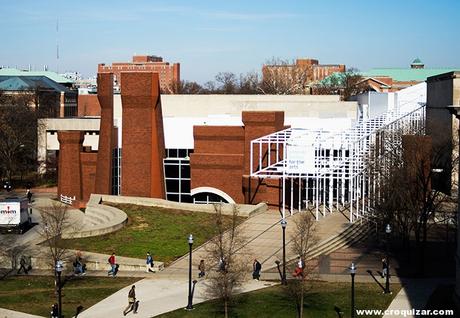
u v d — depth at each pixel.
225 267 39.12
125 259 48.47
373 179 61.41
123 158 73.12
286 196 70.75
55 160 107.25
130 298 38.09
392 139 65.56
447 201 56.03
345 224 59.53
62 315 37.53
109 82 75.50
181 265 48.28
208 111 96.94
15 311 38.31
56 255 43.41
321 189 77.12
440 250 54.47
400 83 178.00
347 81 175.00
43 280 45.25
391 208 54.06
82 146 85.81
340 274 45.94
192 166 76.31
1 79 162.12
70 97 158.25
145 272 46.97
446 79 68.62
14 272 47.50
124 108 72.88
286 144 63.09
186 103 97.06
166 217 63.00
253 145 72.94
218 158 75.56
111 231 56.94
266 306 38.72
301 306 35.78
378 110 91.38
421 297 40.25
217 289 39.91
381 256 51.50
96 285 43.88
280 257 49.22
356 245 55.22
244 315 37.31
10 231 61.41
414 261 49.97
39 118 108.94
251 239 54.53
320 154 71.31
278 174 69.50
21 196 90.75
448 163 61.22
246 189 71.88
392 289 42.19
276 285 43.16
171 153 83.25
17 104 121.12
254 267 44.72
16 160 106.94
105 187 76.38
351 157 61.12
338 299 39.94
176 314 37.59
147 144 72.88
